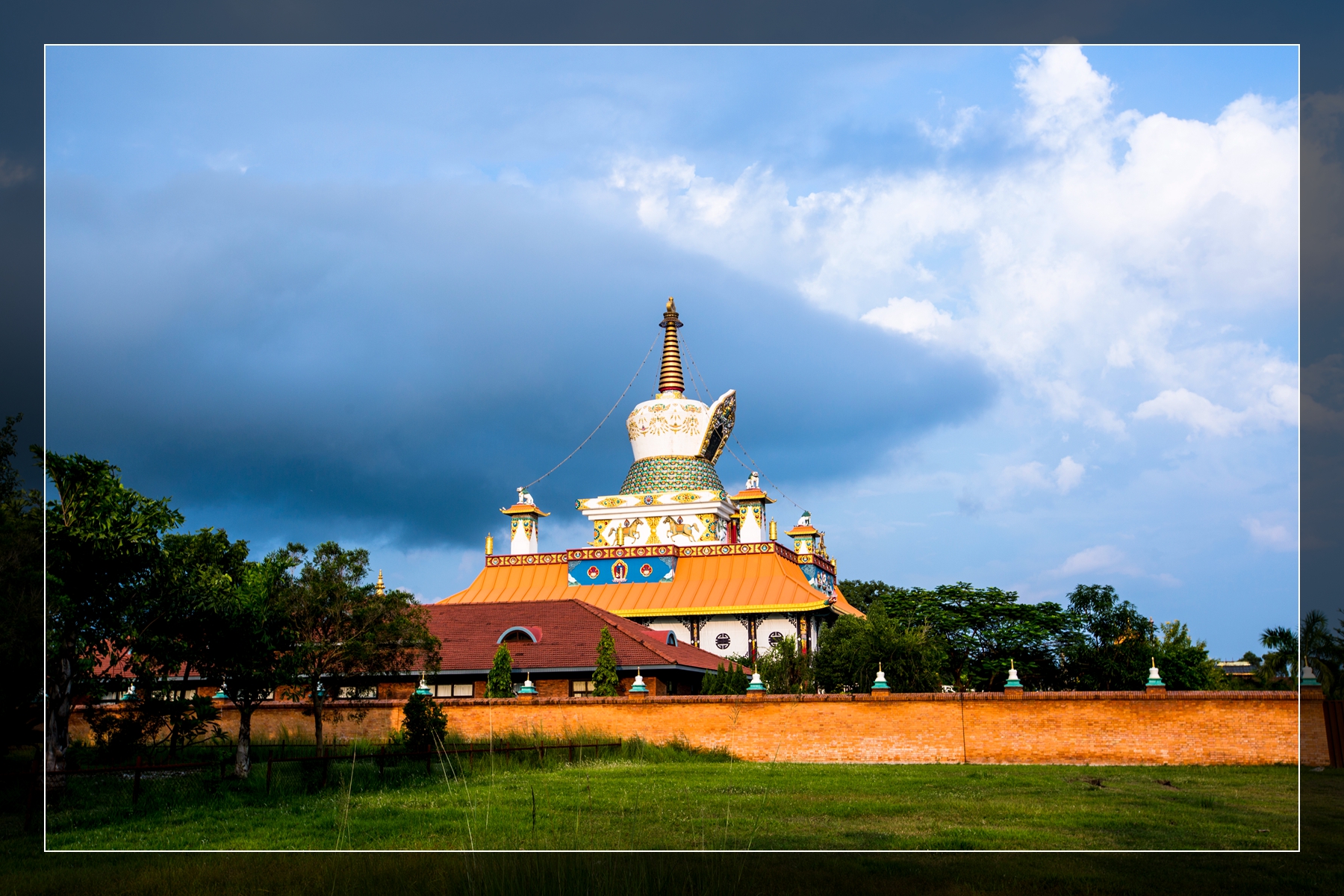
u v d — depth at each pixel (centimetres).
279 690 4103
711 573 7000
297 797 2530
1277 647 3597
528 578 7344
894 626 5109
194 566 2770
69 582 2458
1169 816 2169
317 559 3597
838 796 2481
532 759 3297
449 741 3609
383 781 2770
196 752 3384
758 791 2561
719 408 8019
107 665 3388
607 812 2216
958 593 6575
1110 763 3347
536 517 7869
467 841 1862
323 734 4019
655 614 6694
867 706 3578
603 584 7094
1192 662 6894
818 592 6744
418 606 3791
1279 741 3253
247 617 2808
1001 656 6344
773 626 6612
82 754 3152
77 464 2459
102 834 2041
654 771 3088
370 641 3562
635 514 7600
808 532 7581
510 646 4975
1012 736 3447
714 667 5541
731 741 3656
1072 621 6341
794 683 5044
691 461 7950
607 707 3800
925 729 3512
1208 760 3291
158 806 2370
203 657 2841
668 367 8238
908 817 2173
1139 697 3378
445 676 4788
